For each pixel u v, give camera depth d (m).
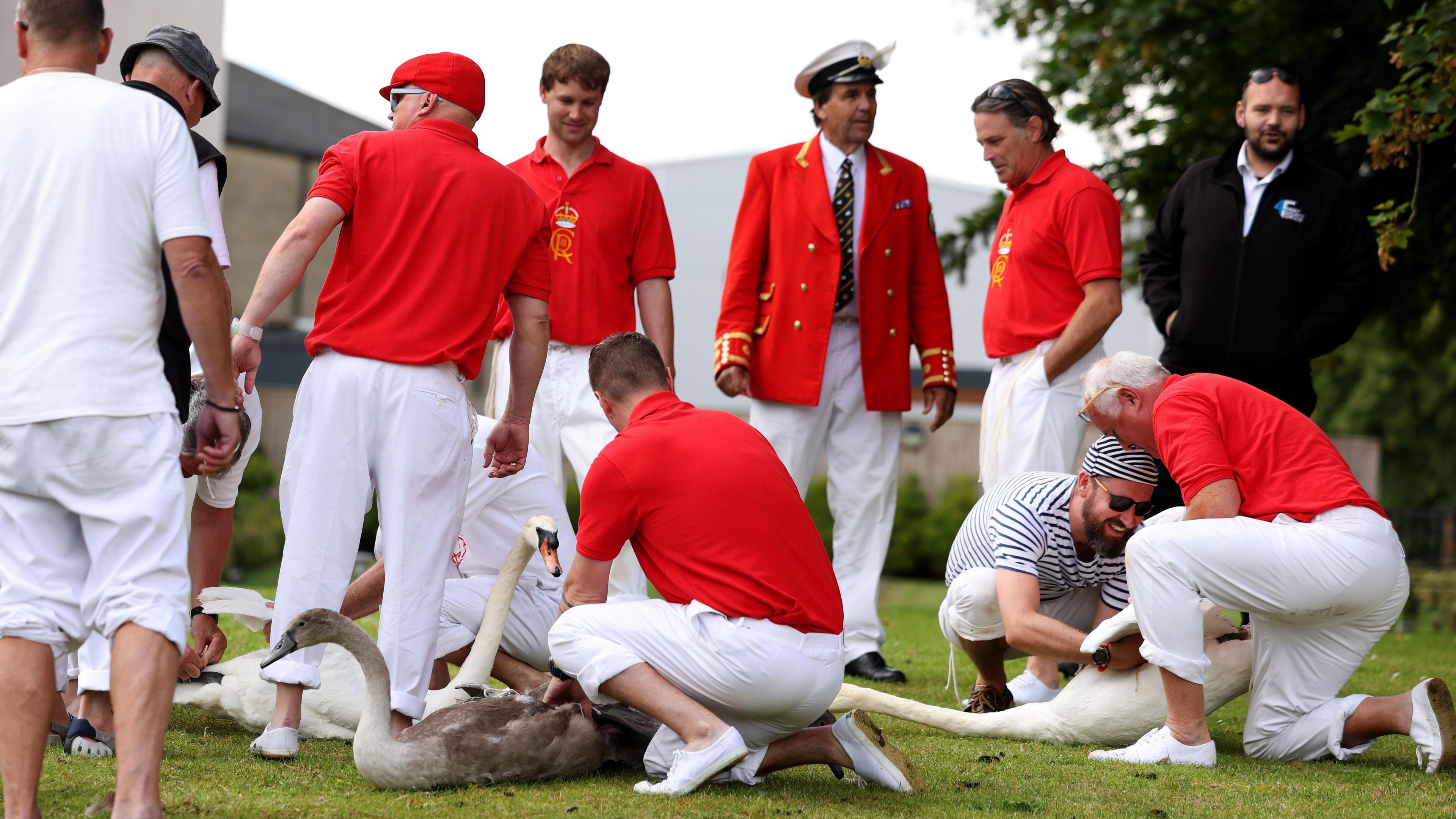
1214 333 9.47
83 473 4.52
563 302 9.34
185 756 5.90
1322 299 9.50
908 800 5.47
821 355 10.13
